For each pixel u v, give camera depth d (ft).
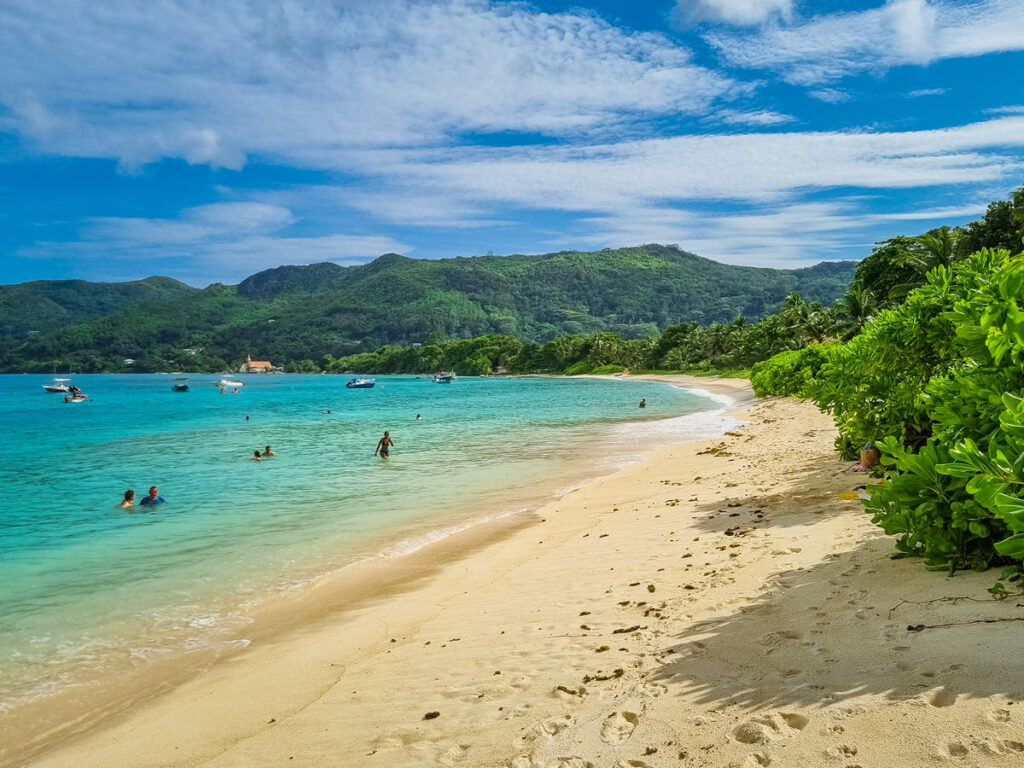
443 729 13.50
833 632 13.82
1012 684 9.70
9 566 32.99
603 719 12.29
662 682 13.39
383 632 22.30
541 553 30.91
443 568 30.76
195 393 332.80
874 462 34.94
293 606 26.37
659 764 10.25
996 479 12.13
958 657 11.03
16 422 146.82
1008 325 15.39
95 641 23.09
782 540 24.16
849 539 21.95
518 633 19.40
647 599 20.26
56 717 17.78
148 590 28.81
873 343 32.09
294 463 72.08
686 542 27.45
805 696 11.19
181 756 14.78
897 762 8.67
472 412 149.69
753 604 17.33
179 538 38.50
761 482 39.70
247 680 19.08
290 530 39.91
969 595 13.82
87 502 51.52
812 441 58.44
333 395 286.87
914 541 16.97
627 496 43.62
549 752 11.49
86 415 171.01
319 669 19.35
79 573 31.60
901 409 31.58
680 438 81.10
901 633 12.76
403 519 42.22
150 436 109.81
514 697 14.43
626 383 342.64
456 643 19.58
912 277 157.58
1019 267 17.93
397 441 90.68
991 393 15.58
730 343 353.10
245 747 14.62
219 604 26.84
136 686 19.53
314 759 13.28
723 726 10.85
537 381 450.71
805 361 130.21
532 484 53.67
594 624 18.81
